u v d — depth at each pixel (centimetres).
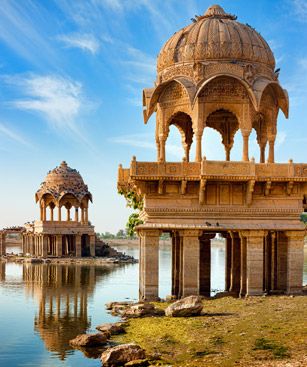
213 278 5828
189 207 3106
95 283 5256
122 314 3070
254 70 3216
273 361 1852
